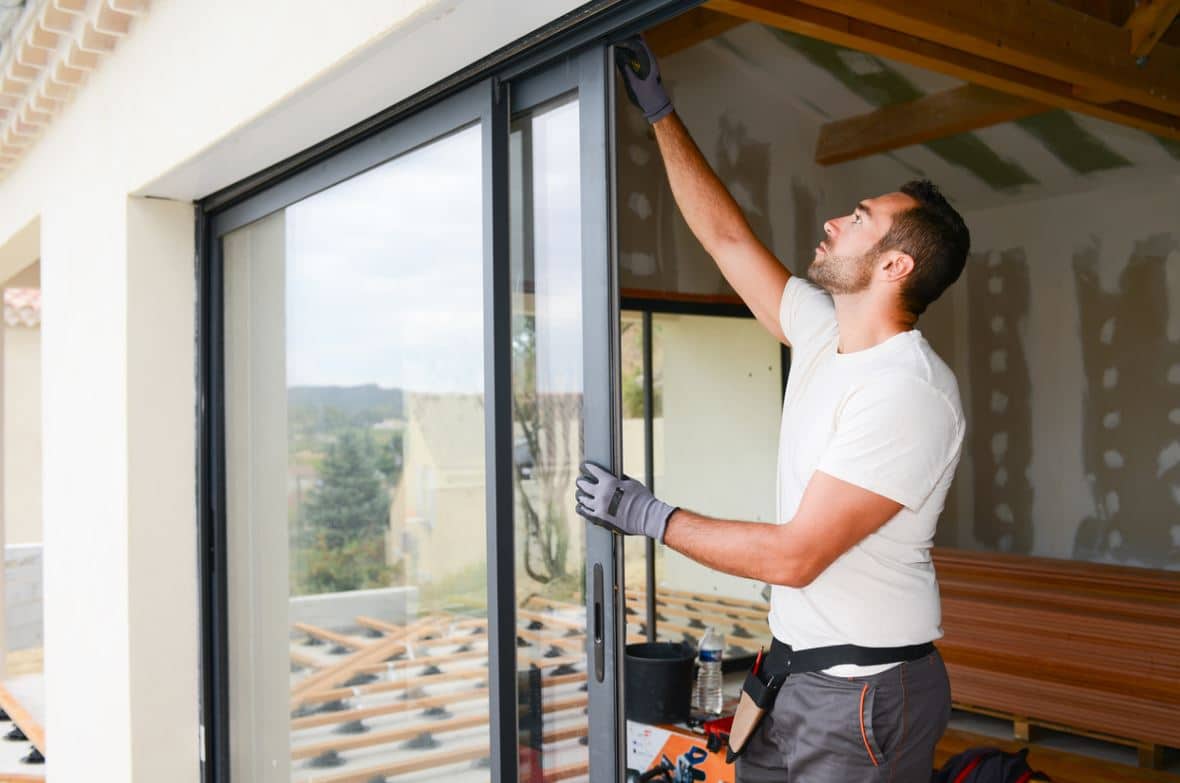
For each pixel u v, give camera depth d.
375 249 2.58
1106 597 4.49
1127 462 5.93
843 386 1.93
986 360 6.58
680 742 3.50
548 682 2.01
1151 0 4.04
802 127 5.94
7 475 11.62
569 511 1.96
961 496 6.70
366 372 2.63
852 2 3.31
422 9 1.81
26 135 4.36
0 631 6.81
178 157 2.90
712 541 1.80
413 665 2.43
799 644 1.93
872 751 1.84
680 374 5.56
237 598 3.32
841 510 1.77
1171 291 5.71
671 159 2.30
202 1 2.72
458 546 2.26
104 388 3.51
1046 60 3.89
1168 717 4.04
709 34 4.74
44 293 4.28
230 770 3.34
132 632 3.29
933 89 5.41
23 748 5.17
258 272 3.20
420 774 2.38
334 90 2.26
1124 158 5.70
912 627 1.88
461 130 2.23
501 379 2.08
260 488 3.20
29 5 3.39
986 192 6.38
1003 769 2.21
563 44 1.91
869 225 1.98
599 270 1.87
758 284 2.29
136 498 3.31
